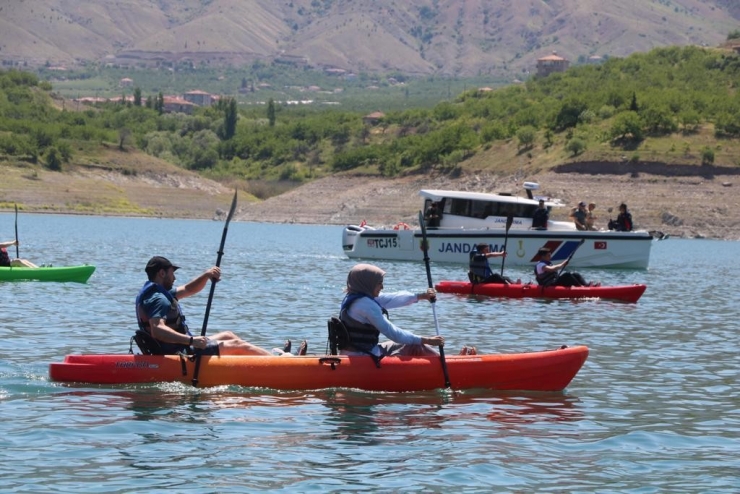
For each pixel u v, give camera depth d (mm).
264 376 15672
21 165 173750
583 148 125562
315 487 11172
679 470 12125
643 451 12938
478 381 16203
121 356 15742
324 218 141625
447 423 14133
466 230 51719
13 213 152250
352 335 16000
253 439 13062
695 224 110312
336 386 15750
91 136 197625
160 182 185875
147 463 11914
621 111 142625
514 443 13164
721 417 14938
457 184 135875
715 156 119000
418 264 51656
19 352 19219
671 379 18031
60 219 137125
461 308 29688
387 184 144250
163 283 15836
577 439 13461
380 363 15875
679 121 127562
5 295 29984
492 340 22812
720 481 11703
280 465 11977
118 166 184750
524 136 137875
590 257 50438
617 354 20984
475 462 12234
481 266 34562
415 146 153125
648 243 50188
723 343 23094
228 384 15656
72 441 12734
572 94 164500
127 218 159250
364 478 11539
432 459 12352
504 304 31203
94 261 49656
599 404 15641
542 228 50938
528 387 16422
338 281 39281
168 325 15711
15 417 13828
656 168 118750
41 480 11180
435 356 16219
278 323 25000
